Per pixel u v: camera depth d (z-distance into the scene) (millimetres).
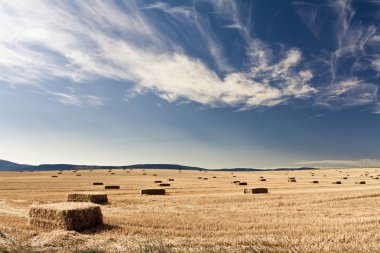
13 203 27969
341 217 21234
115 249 13680
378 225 18125
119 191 40656
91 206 18172
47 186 48344
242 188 45375
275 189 42938
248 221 19609
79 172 107938
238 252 13297
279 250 13453
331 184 54250
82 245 14383
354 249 13383
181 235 16109
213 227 17859
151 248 13562
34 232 16281
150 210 24312
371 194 32906
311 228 17406
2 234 15188
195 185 52438
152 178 77438
